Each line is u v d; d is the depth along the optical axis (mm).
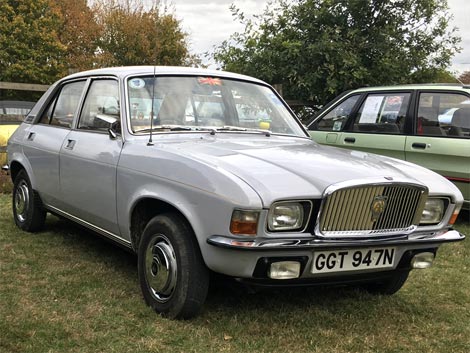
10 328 3168
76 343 3047
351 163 3369
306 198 2930
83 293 3789
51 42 28984
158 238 3412
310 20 11164
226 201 2879
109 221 3939
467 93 6246
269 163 3189
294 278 2980
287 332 3305
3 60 27703
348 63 10344
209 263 3035
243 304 3713
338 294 4055
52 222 5863
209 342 3117
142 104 3969
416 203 3264
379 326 3504
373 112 7059
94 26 29969
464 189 6184
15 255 4637
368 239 3098
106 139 4016
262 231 2861
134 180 3564
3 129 8328
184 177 3160
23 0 28859
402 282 3979
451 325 3588
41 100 5469
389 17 11172
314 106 11211
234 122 4254
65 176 4492
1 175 7844
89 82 4594
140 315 3416
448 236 3438
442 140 6273
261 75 11359
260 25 11680
